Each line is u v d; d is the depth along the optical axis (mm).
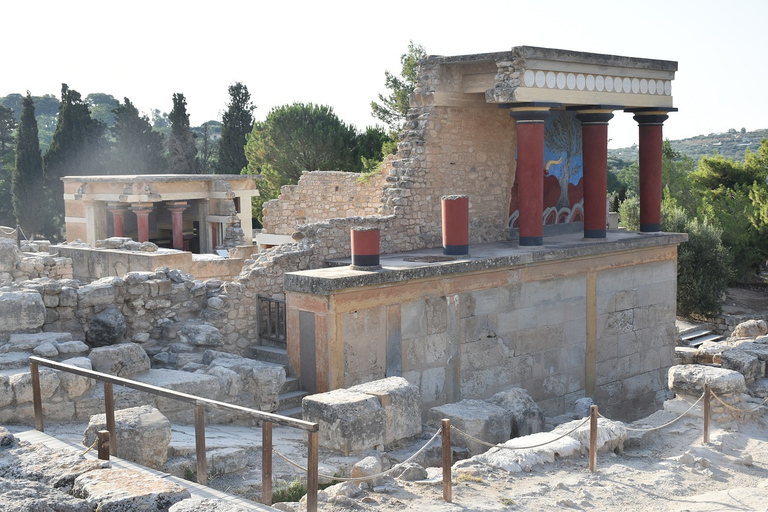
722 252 37750
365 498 9000
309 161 48062
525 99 17531
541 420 13781
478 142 20109
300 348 15109
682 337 35125
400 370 15750
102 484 6645
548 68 18062
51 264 18828
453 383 16750
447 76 19172
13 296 13156
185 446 10242
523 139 18219
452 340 16672
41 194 64562
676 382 13562
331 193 28422
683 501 9625
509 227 20984
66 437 10289
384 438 11711
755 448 12062
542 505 9125
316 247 17578
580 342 19578
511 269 17719
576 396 19625
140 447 9188
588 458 11234
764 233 45312
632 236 21516
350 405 11328
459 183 19766
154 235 42312
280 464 10742
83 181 37344
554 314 18844
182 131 69250
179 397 8531
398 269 15406
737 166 55156
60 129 65188
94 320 14453
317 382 14820
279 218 30234
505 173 20828
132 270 20875
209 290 16484
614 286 20375
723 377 13102
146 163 66688
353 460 11062
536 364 18547
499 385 17734
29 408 10938
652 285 21547
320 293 14352
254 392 13492
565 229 22094
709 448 11922
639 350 21297
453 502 9078
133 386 8766
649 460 11445
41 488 6332
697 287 36812
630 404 21094
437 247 19359
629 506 9359
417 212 18938
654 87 21266
